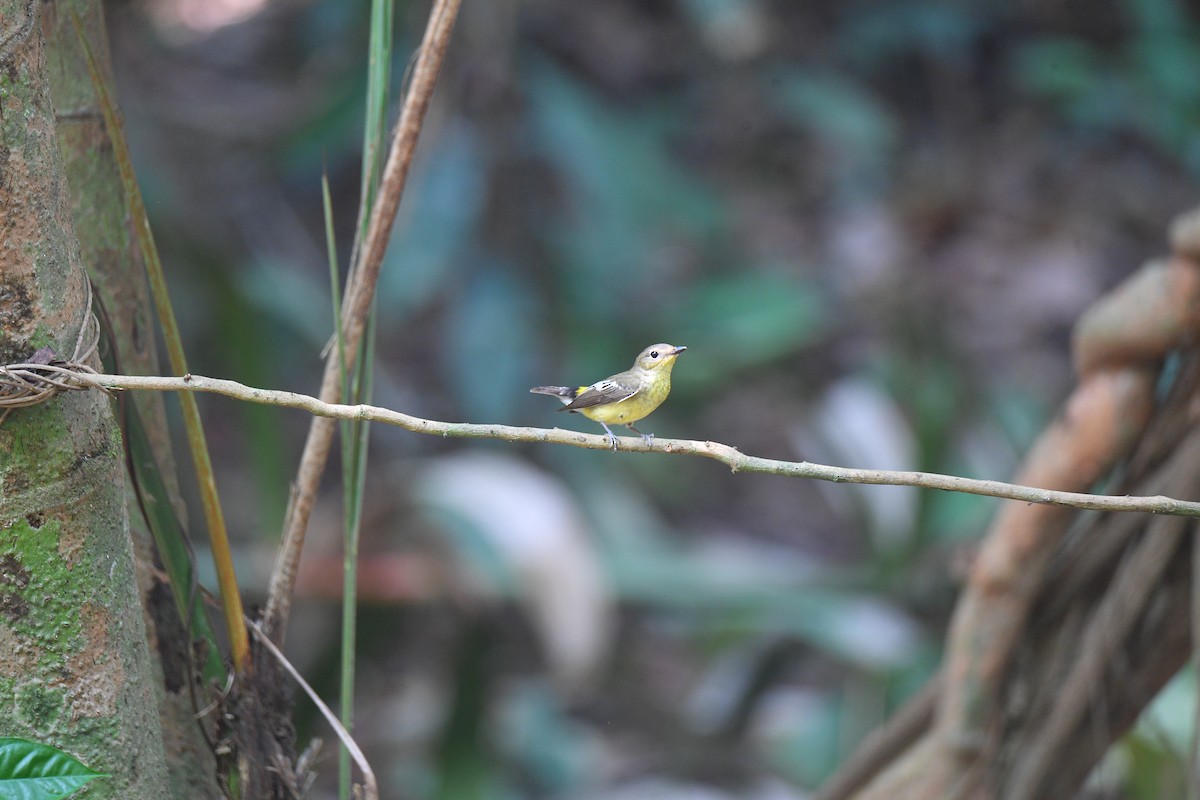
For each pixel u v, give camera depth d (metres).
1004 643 6.21
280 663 4.37
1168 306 5.39
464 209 13.81
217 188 17.56
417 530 9.63
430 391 16.97
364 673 12.51
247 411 10.02
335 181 19.33
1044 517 5.95
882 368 12.00
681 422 14.59
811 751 10.59
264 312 12.26
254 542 11.96
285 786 4.31
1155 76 18.58
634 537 12.16
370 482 14.75
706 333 14.50
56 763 3.17
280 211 18.53
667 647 13.80
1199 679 5.54
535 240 14.68
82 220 4.43
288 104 18.78
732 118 20.45
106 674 3.53
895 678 10.29
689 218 15.33
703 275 17.62
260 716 4.29
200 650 4.43
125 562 3.66
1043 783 6.15
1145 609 5.90
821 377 15.72
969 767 6.38
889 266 17.97
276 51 20.20
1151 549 5.72
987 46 22.19
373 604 9.80
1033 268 19.17
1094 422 5.72
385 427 16.36
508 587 9.07
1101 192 20.48
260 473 10.01
